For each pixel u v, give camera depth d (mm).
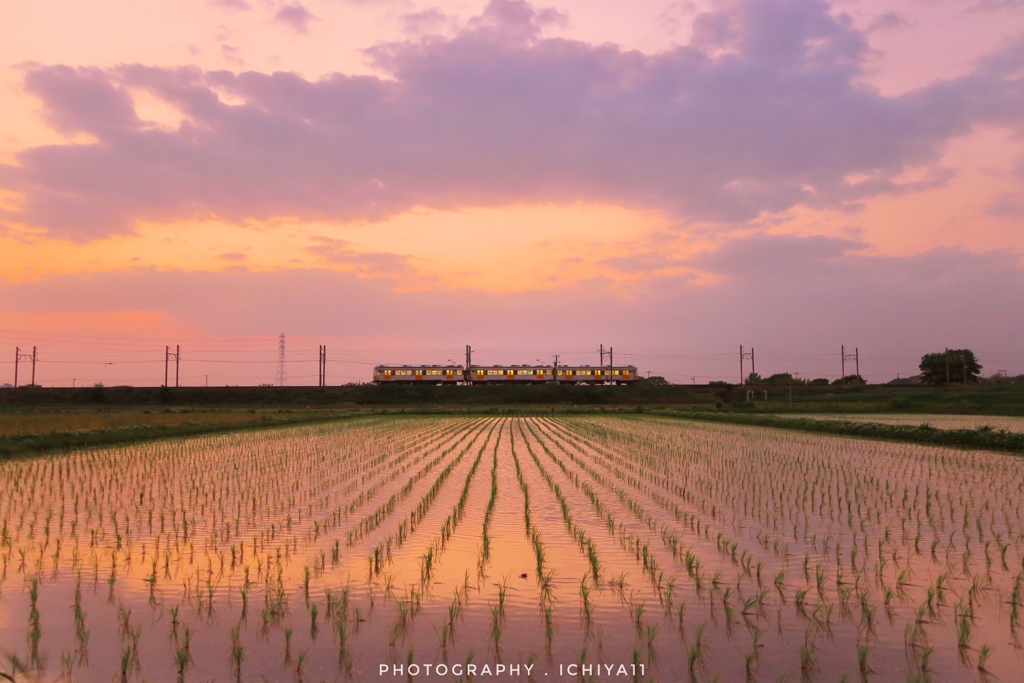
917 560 11516
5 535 13367
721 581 10359
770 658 7652
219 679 7125
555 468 23844
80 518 15070
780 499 17406
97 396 106938
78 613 8977
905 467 23984
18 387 110000
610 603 9391
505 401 110562
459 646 7984
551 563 11336
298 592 9836
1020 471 22891
